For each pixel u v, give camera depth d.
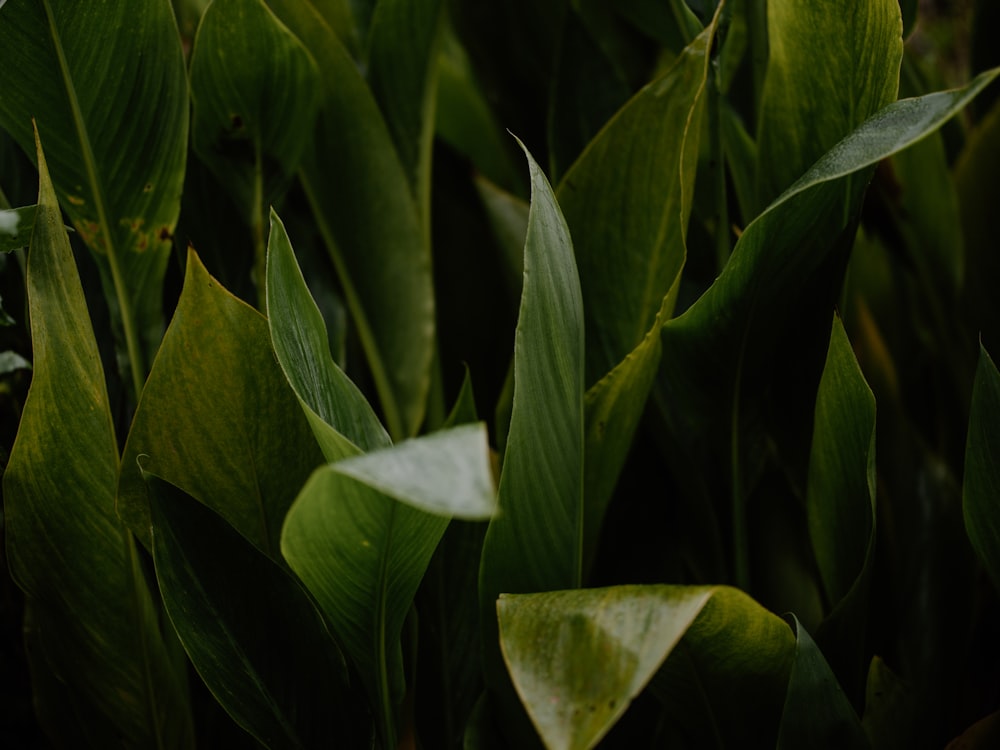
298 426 1.03
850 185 1.08
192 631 1.00
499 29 1.51
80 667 1.09
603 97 1.37
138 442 1.01
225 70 1.16
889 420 1.46
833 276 1.13
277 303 0.95
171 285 1.26
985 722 1.10
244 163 1.23
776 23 1.11
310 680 1.04
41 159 1.02
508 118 1.54
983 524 1.08
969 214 1.40
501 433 1.20
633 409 1.13
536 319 0.99
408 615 1.14
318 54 1.25
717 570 1.25
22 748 1.20
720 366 1.14
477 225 1.50
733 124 1.25
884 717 1.11
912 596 1.39
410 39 1.30
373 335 1.34
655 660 0.86
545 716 0.87
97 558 1.07
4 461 1.14
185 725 1.15
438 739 1.19
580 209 1.18
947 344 1.43
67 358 1.02
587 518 1.17
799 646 1.01
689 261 1.35
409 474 0.77
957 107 0.95
